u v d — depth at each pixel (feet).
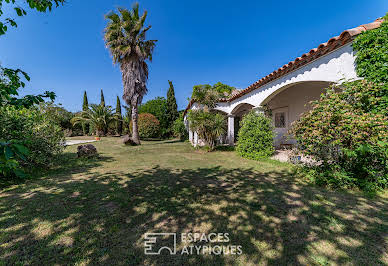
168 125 67.00
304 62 16.16
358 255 5.80
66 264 5.54
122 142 41.78
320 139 11.63
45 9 8.37
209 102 33.71
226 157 24.16
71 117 74.74
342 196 10.31
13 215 8.47
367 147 9.65
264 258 5.74
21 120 15.44
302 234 6.93
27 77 7.73
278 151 27.76
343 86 12.72
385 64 10.78
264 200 10.01
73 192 11.41
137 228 7.48
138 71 40.11
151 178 14.44
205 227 7.50
